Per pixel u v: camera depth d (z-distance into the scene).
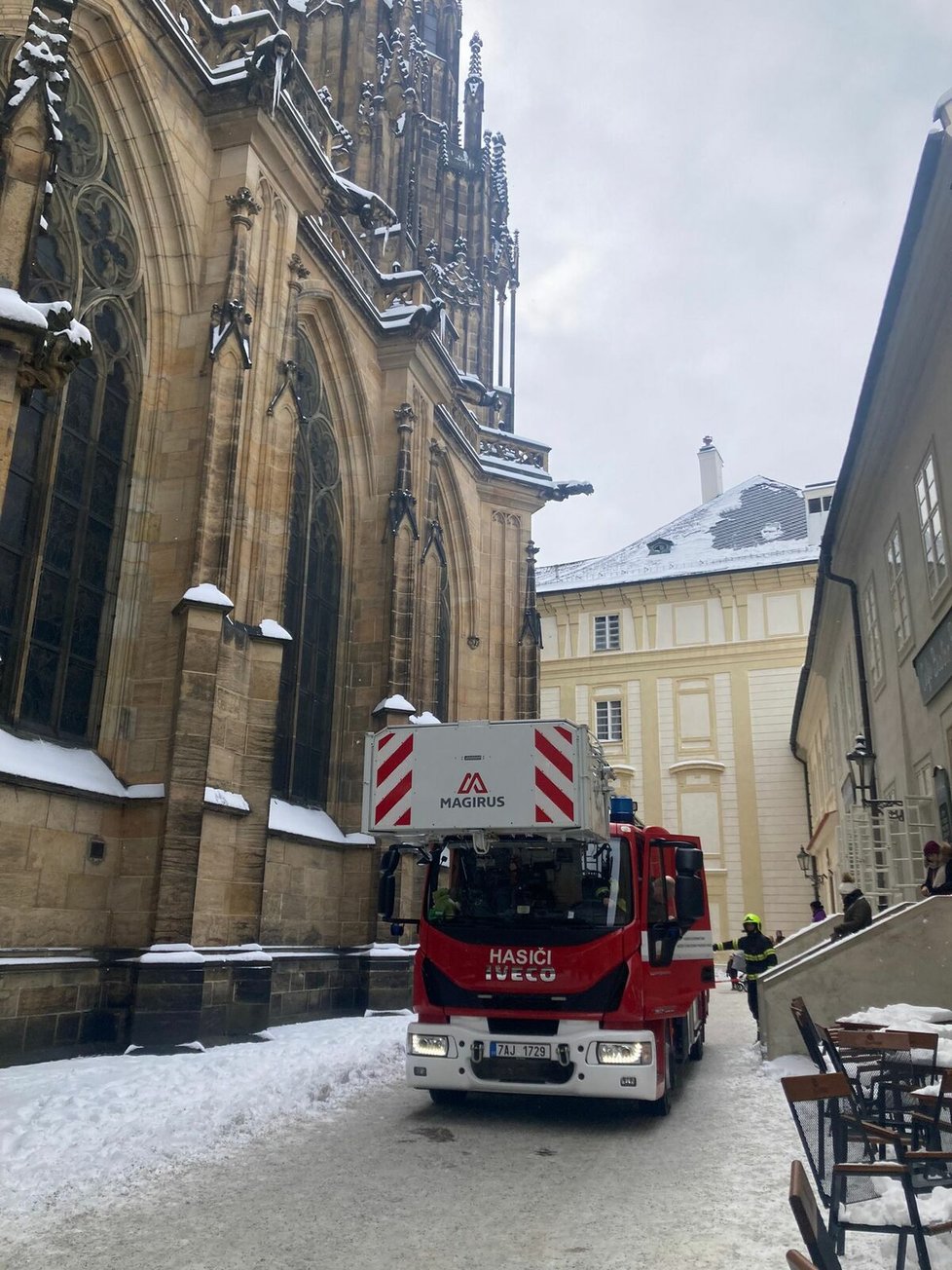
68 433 13.92
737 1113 9.52
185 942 12.88
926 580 17.31
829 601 28.30
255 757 15.01
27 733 12.75
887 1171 4.55
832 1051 6.47
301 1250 5.53
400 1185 6.89
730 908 44.81
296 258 18.22
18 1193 6.38
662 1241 5.64
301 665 19.88
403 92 27.98
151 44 15.46
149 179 15.58
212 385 15.15
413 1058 9.38
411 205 28.34
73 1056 11.75
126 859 13.27
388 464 22.84
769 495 53.50
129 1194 6.55
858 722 26.25
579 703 49.38
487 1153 7.91
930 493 16.77
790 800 45.16
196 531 14.63
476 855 9.99
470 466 29.39
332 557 21.69
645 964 9.36
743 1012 22.22
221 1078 9.93
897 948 11.91
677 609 48.94
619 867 9.64
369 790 9.91
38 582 13.11
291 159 17.64
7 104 10.25
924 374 16.66
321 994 18.05
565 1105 9.98
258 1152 7.80
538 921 9.49
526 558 30.67
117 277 15.09
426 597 24.34
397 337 23.20
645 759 47.62
